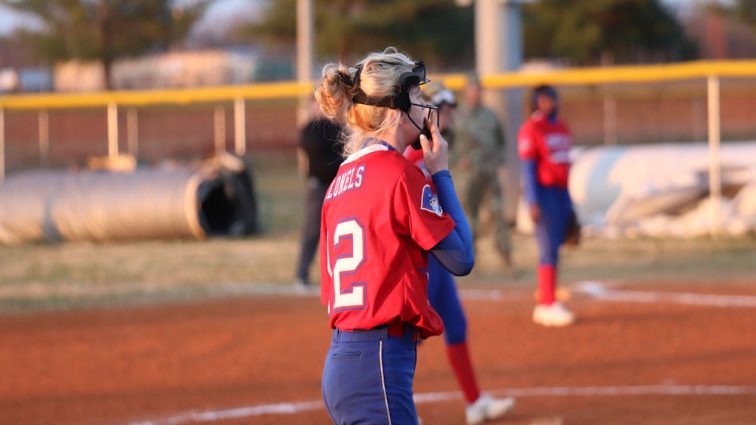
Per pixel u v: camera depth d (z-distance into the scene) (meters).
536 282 41.12
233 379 26.20
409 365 12.27
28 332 32.84
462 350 21.16
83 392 25.14
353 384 12.07
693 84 93.81
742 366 26.06
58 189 57.34
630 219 53.62
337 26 164.38
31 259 50.34
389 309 12.03
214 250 52.66
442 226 12.13
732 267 42.84
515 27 59.50
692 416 21.16
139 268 46.69
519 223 57.19
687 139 119.75
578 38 178.00
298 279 40.31
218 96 59.41
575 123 130.25
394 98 12.49
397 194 12.16
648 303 34.97
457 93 66.38
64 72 170.25
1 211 56.66
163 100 60.69
